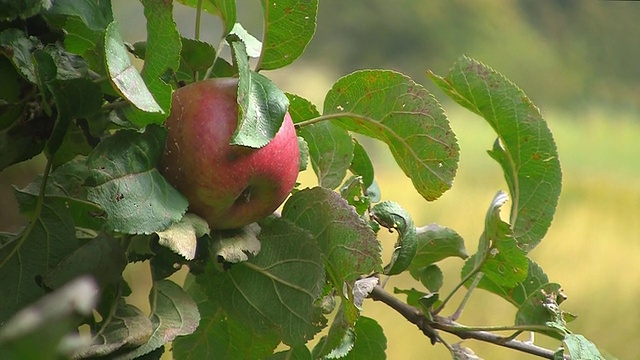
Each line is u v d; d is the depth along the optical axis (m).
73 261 2.33
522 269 2.50
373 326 2.50
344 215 2.39
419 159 2.44
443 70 14.27
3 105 2.34
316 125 2.49
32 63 2.33
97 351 2.29
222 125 2.35
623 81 14.50
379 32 14.41
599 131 12.70
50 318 1.84
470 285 2.54
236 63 2.38
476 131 10.86
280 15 2.39
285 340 2.39
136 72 2.32
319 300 2.39
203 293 2.45
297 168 2.38
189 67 2.41
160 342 2.32
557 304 2.53
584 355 2.46
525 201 2.55
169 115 2.35
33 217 2.35
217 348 2.46
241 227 2.38
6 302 2.34
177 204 2.33
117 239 2.34
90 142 2.36
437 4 14.65
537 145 2.53
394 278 5.21
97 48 2.38
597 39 14.86
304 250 2.39
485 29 14.61
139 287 3.74
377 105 2.44
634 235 7.18
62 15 2.37
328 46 14.30
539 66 14.40
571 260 6.63
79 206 2.39
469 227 6.68
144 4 2.33
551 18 14.95
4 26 2.35
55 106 2.34
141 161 2.33
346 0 14.50
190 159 2.35
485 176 8.50
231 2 2.40
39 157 3.04
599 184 8.95
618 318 5.80
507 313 5.22
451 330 2.51
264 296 2.39
